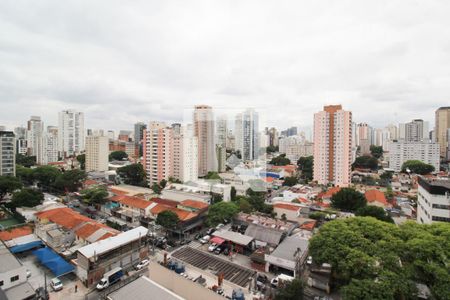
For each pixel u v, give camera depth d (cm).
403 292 2700
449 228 3419
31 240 4988
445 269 2773
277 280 3872
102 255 4078
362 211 6078
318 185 10912
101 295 3653
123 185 9981
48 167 10325
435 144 14325
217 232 5466
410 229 3609
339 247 3309
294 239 4981
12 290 3472
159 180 10319
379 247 3247
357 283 2809
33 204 6706
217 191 7950
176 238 5716
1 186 7494
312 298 3672
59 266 3997
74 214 5650
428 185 5188
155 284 3030
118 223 6162
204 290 2919
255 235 5231
